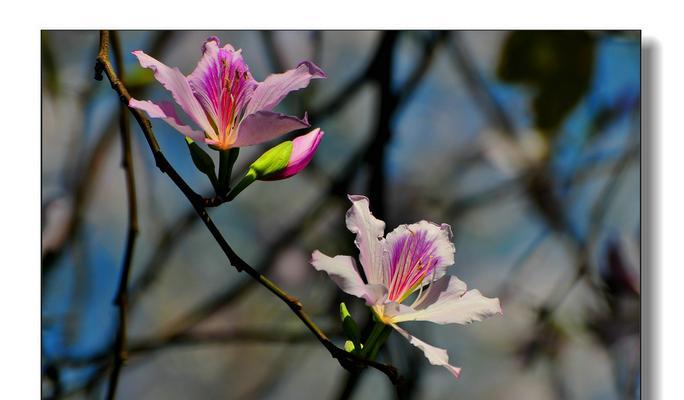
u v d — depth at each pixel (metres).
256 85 1.33
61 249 1.62
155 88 1.59
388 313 1.32
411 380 1.64
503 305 1.68
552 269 1.66
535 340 1.67
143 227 1.67
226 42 1.64
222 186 1.33
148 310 1.67
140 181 1.67
